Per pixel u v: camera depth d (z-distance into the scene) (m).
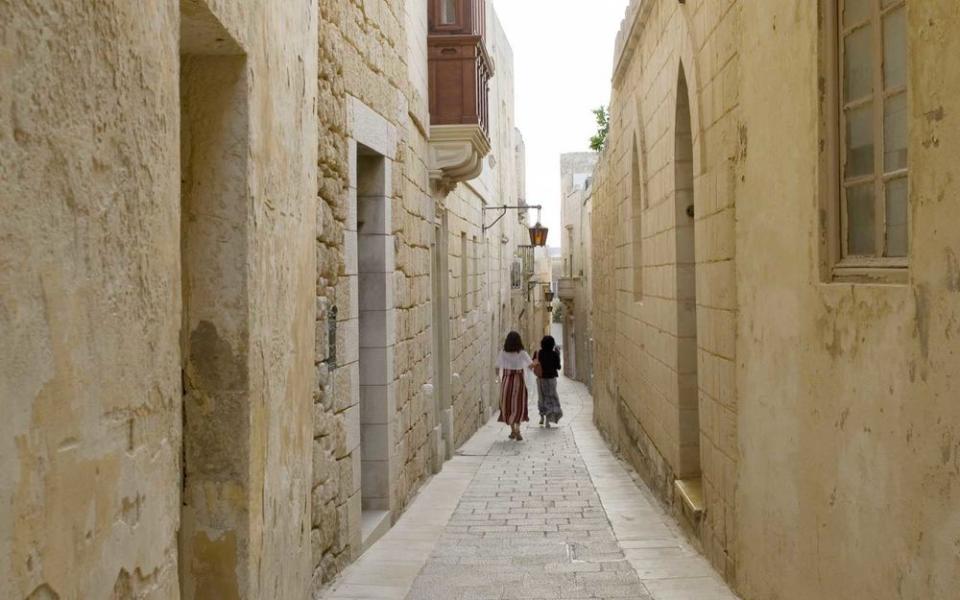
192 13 3.12
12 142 1.63
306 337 4.76
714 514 6.41
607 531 7.86
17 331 1.64
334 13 6.32
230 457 3.65
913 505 3.14
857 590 3.67
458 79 10.95
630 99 12.05
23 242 1.67
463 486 10.17
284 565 4.22
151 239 2.32
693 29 7.12
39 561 1.72
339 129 6.46
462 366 14.84
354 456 6.71
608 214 15.34
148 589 2.31
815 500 4.19
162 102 2.41
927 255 3.01
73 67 1.87
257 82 3.76
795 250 4.48
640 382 10.95
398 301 8.66
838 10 4.00
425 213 10.57
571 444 15.02
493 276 21.78
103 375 2.02
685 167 8.24
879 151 3.58
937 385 2.96
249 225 3.66
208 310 3.64
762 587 5.11
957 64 2.77
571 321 40.31
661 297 9.22
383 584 5.96
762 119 5.05
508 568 6.44
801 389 4.39
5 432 1.59
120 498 2.12
